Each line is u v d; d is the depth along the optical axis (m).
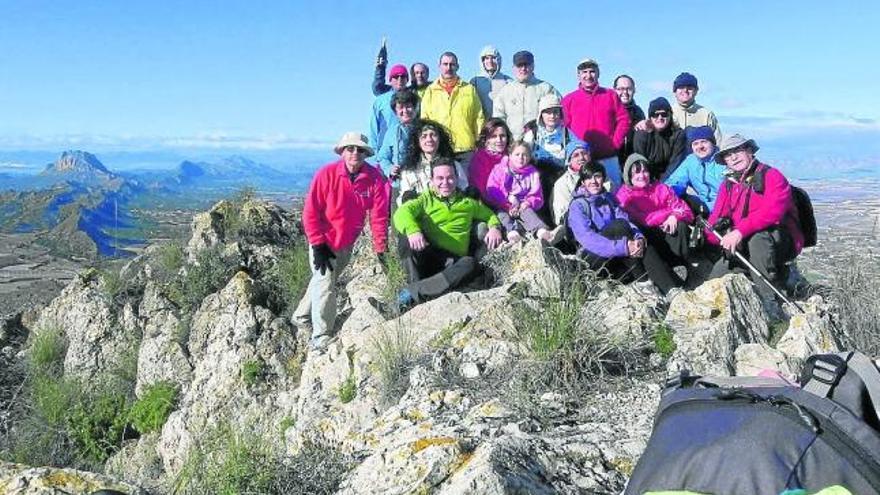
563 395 6.20
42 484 5.35
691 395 2.60
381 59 12.58
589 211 8.84
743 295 7.62
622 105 10.59
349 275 11.34
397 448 5.34
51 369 13.42
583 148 9.34
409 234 8.96
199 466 6.89
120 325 13.34
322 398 7.98
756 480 2.24
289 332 10.88
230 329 10.95
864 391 2.51
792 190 8.63
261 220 14.71
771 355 6.82
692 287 9.09
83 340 13.24
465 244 9.23
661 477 2.37
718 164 9.50
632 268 8.72
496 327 7.23
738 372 6.78
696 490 2.29
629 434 5.49
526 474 4.82
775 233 8.40
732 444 2.34
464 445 5.20
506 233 9.58
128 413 11.77
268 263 13.42
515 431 5.60
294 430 7.65
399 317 8.05
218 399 10.41
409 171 9.94
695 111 10.66
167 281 13.88
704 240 9.05
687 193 9.69
